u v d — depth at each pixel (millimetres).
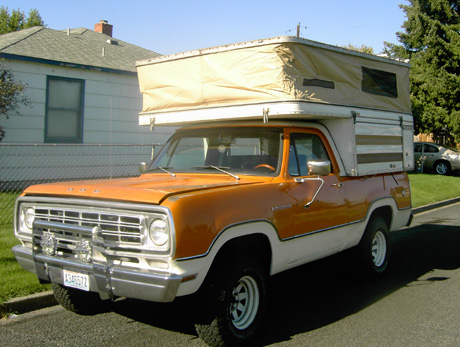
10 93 10883
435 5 24547
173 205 3795
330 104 5488
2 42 12820
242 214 4281
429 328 4848
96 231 3971
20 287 5348
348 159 5883
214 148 5535
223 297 4098
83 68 12867
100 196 4121
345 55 5859
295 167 5195
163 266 3809
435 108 23312
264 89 5176
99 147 13531
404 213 7117
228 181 4910
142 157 14516
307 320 5086
